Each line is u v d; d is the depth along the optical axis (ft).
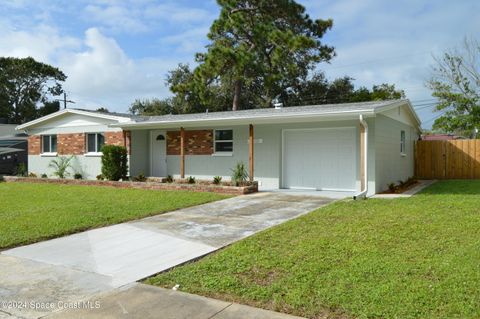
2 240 22.45
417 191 42.06
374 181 40.37
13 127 94.32
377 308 12.42
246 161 50.72
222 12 88.69
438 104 87.10
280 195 40.37
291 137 47.67
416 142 63.41
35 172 68.80
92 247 21.44
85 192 44.32
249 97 109.81
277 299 13.60
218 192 42.91
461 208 28.48
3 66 156.56
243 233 23.61
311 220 26.05
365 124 38.22
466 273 15.11
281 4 90.27
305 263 17.10
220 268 17.06
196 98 109.09
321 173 45.78
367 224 23.95
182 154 51.57
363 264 16.57
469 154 59.72
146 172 60.64
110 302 13.89
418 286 13.98
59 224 26.50
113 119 59.26
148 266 17.94
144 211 31.17
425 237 20.57
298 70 100.68
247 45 93.45
